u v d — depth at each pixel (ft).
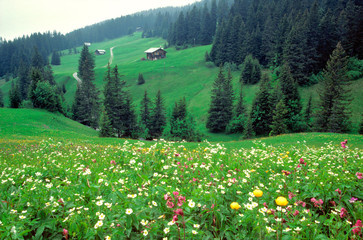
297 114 215.10
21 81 431.43
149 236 9.68
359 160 21.53
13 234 8.93
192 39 595.47
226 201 12.80
